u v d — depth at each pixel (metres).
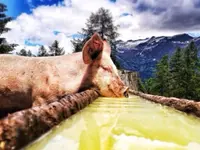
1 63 0.79
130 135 0.35
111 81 0.95
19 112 0.29
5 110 0.75
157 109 0.63
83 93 0.70
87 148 0.29
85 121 0.44
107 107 0.65
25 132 0.27
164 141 0.33
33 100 0.78
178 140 0.33
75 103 0.53
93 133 0.36
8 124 0.25
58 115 0.39
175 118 0.49
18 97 0.77
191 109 0.55
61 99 0.49
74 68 0.89
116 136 0.35
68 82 0.84
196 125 0.43
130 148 0.30
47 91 0.79
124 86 1.01
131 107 0.66
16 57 0.82
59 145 0.29
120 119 0.47
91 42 0.90
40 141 0.30
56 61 0.88
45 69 0.83
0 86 0.75
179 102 0.65
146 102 0.88
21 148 0.25
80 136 0.33
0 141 0.23
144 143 0.32
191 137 0.35
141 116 0.51
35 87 0.79
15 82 0.77
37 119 0.31
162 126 0.41
